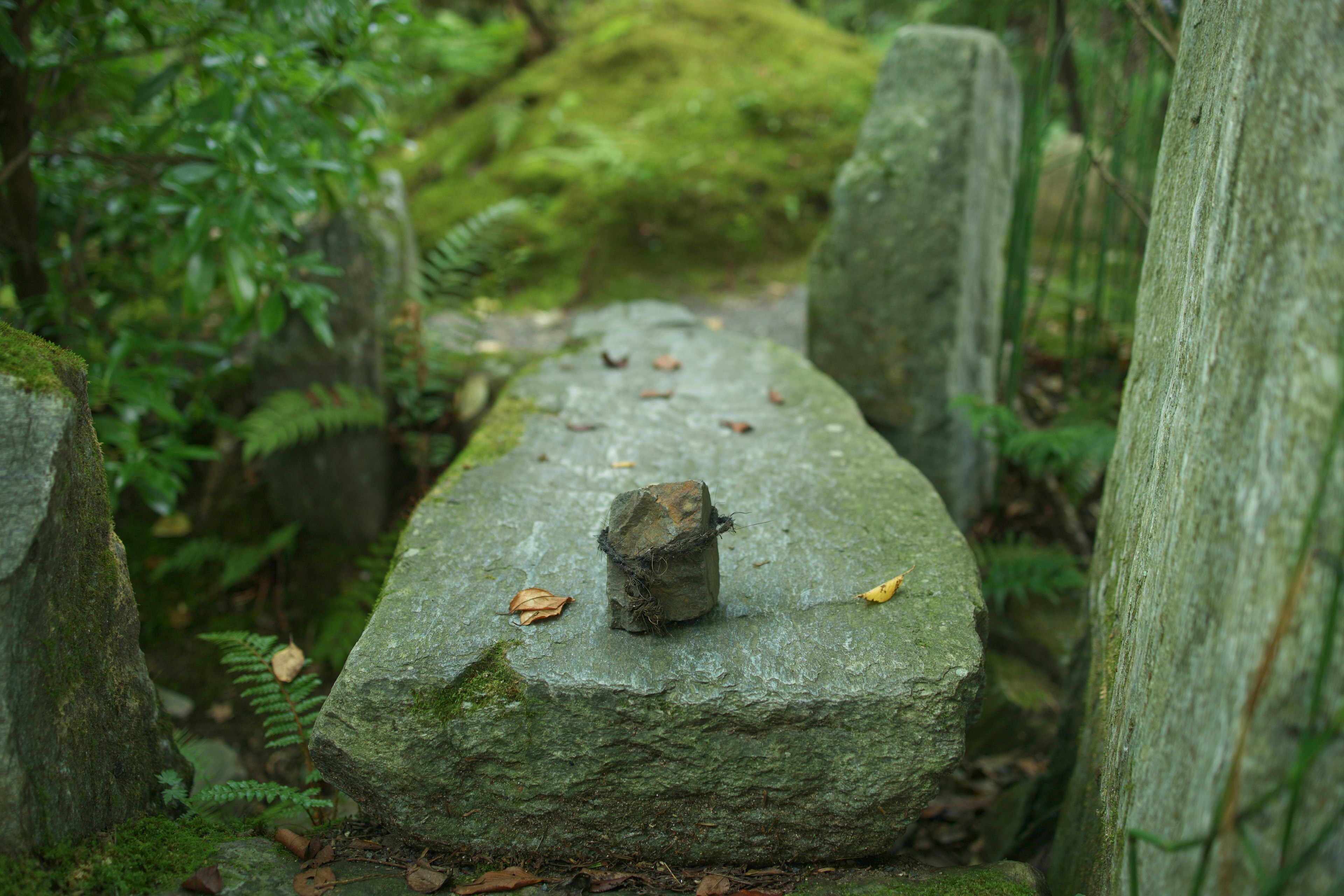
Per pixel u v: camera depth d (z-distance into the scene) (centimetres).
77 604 159
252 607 362
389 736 167
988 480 404
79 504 159
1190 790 122
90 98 383
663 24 687
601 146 576
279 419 335
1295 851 100
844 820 170
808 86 632
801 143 605
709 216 566
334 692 171
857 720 167
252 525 380
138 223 337
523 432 272
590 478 244
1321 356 103
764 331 487
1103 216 362
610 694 168
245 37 286
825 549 211
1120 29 376
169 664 344
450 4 780
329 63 310
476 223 427
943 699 168
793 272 561
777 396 298
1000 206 385
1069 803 209
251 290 286
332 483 372
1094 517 385
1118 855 156
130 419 314
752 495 235
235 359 408
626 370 326
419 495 378
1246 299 125
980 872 175
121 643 174
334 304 350
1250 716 107
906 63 356
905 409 368
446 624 185
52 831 151
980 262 373
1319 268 105
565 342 402
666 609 179
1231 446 124
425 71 666
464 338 413
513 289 538
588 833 172
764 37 683
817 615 188
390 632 183
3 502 142
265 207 295
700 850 174
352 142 327
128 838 165
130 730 175
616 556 176
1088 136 351
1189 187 175
